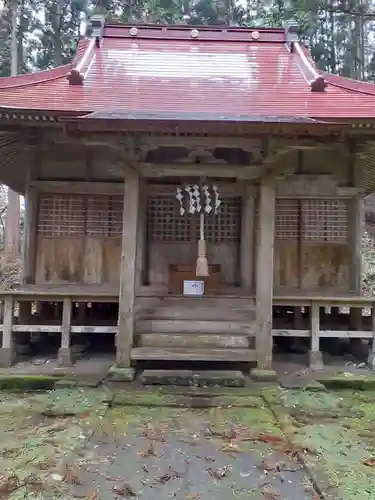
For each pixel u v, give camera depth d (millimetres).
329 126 5402
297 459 3820
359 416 4895
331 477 3395
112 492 3232
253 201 8422
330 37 23422
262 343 6293
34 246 8422
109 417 4781
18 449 3922
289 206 8594
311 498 3182
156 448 4016
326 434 4266
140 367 6648
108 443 4117
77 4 21750
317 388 5719
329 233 8555
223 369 6570
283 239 8562
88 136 5922
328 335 6922
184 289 7320
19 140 7852
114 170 8242
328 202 8570
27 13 21172
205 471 3598
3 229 22094
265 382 6000
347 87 8203
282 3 19359
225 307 7090
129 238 6316
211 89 8055
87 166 8430
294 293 8438
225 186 8359
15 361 7027
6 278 16891
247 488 3328
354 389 6023
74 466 3619
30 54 22891
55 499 3102
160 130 5445
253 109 7199
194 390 5641
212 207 7215
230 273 8719
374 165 8602
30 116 6797
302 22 17359
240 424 4590
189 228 8727
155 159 8000
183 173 6297
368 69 24344
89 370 6512
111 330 6832
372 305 6914
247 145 6051
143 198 8414
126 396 5344
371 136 7051
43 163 8445
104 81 8312
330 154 8516
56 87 7961
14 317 7773
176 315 6977
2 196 23797
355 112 6977
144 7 20594
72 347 7652
